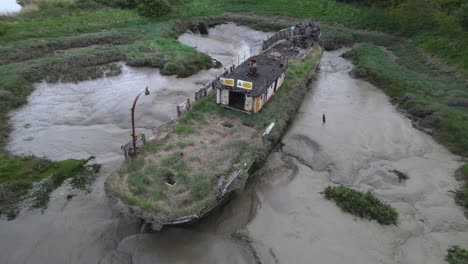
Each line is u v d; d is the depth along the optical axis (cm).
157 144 1969
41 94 3012
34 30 4316
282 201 1920
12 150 2241
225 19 5469
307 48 3694
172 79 3419
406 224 1819
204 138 2078
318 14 5625
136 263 1523
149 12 5262
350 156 2328
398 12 4906
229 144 2019
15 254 1549
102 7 5444
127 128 2536
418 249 1684
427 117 2798
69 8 5216
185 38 4794
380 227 1789
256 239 1672
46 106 2819
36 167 2052
